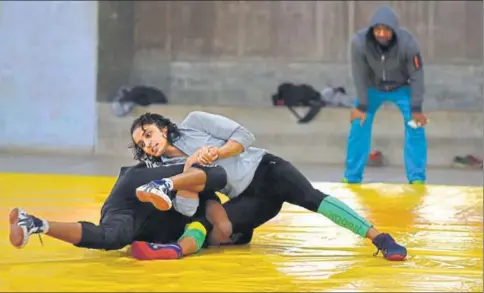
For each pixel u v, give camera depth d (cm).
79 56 2092
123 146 2067
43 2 2091
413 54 1398
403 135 1964
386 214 1020
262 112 2022
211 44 2289
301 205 744
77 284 587
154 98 2080
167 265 661
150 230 720
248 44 2289
